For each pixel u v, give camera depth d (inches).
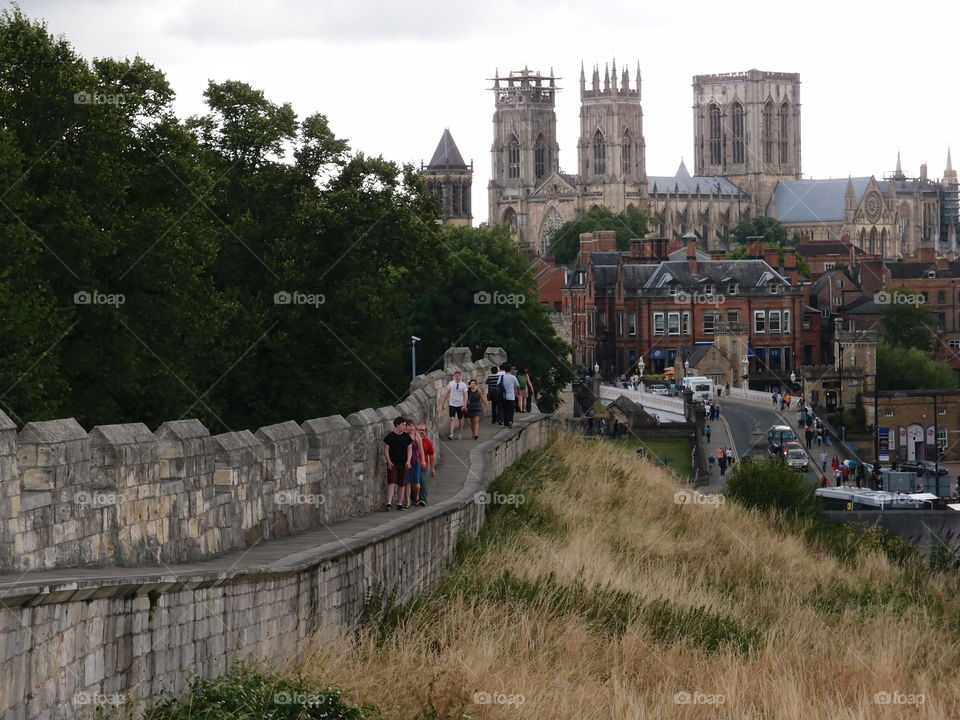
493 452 1967.3
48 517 813.2
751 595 1641.2
